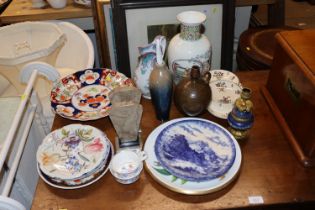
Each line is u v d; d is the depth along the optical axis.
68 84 1.03
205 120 0.88
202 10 1.17
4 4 1.53
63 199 0.74
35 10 1.47
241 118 0.81
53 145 0.82
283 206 0.80
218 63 1.27
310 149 0.76
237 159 0.78
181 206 0.71
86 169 0.75
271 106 0.94
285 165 0.79
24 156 1.08
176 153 0.80
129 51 1.22
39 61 1.11
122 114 0.79
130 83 1.03
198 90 0.83
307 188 0.74
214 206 0.71
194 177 0.73
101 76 1.06
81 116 0.92
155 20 1.18
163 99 0.87
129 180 0.75
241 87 1.01
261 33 1.35
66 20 1.51
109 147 0.83
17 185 1.01
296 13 2.22
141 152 0.80
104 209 0.71
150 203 0.72
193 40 0.91
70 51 1.42
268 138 0.86
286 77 0.85
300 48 0.82
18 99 0.96
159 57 0.82
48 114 1.24
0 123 0.89
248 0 1.49
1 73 1.18
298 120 0.80
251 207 0.72
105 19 1.39
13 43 1.34
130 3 1.13
